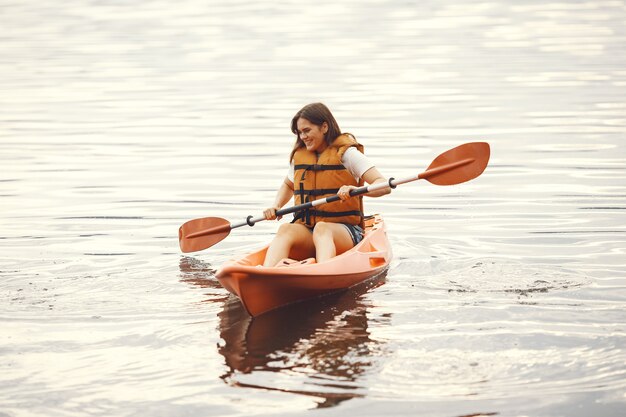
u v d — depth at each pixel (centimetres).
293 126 1126
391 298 976
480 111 2325
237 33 4419
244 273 896
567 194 1483
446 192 1534
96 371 777
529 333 847
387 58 3447
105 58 3644
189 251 1179
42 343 848
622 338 830
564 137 1958
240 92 2767
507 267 1088
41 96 2767
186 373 768
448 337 841
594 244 1192
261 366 780
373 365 775
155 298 998
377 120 2233
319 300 980
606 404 694
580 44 3684
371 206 1456
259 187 1595
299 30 4488
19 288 1030
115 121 2333
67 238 1279
